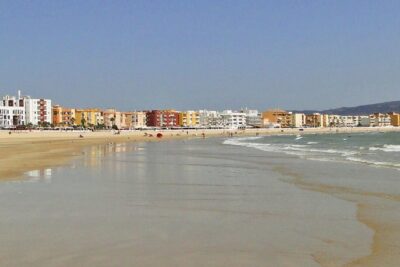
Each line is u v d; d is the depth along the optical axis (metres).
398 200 15.80
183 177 23.41
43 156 40.97
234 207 14.45
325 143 82.31
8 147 60.34
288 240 10.12
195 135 152.88
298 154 45.19
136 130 174.00
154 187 19.34
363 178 22.73
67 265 8.20
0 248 9.33
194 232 10.90
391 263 8.30
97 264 8.27
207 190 18.47
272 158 38.75
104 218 12.58
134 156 42.09
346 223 11.95
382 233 10.74
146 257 8.73
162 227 11.44
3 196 16.61
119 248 9.38
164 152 50.09
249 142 89.25
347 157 39.78
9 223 11.86
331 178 22.80
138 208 14.21
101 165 31.05
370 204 14.98
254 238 10.30
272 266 8.20
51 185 19.97
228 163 33.22
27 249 9.25
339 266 8.15
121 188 19.02
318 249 9.34
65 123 196.88
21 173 25.17
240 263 8.38
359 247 9.46
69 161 34.72
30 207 14.32
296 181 21.59
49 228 11.27
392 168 28.12
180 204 14.97
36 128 165.25
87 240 10.02
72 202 15.31
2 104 178.75
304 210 13.89
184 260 8.55
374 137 126.38
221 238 10.30
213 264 8.32
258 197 16.52
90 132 140.88
